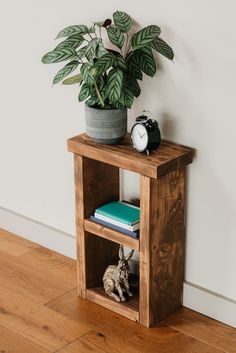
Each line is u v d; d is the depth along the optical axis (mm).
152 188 3217
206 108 3242
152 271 3338
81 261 3551
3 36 3787
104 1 3406
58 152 3801
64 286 3676
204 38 3166
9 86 3867
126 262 3488
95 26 3459
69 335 3359
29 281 3709
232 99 3166
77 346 3297
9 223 4113
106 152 3285
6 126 3967
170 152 3281
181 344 3307
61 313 3492
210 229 3375
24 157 3953
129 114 3479
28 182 3988
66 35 3299
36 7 3623
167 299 3451
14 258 3891
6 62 3828
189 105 3283
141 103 3424
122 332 3377
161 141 3385
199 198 3365
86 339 3338
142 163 3184
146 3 3273
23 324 3422
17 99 3861
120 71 3182
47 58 3268
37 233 4004
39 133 3842
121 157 3244
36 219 4020
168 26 3242
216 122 3232
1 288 3656
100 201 3531
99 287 3592
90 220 3482
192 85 3250
